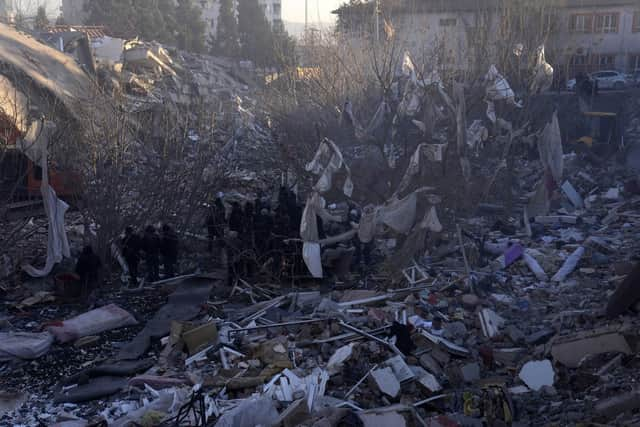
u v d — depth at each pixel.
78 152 19.77
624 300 13.28
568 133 31.64
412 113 23.42
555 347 12.20
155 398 11.82
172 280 18.52
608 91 36.91
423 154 20.17
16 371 13.37
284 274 18.27
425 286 16.78
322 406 11.03
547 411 10.64
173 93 44.38
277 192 26.23
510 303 15.42
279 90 33.38
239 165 29.86
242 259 18.17
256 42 72.81
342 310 15.17
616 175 27.30
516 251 18.42
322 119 27.78
